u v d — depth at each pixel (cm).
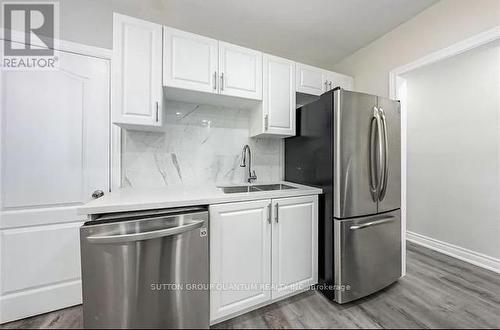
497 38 149
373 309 153
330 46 248
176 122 200
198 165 208
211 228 135
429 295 167
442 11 178
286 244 162
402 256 192
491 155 216
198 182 208
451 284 182
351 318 144
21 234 150
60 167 161
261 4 183
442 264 221
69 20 166
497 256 208
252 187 213
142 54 149
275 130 199
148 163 190
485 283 183
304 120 202
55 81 160
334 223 163
